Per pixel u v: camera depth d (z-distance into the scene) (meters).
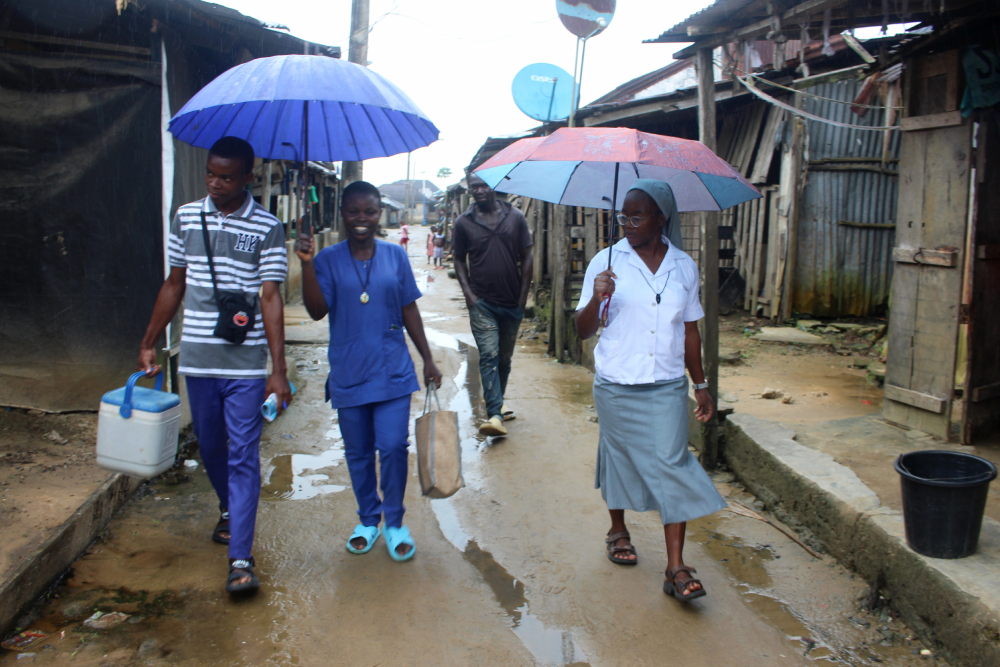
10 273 4.47
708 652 2.80
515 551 3.62
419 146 3.58
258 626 2.88
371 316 3.27
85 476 3.83
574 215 8.55
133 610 2.95
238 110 3.43
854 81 9.84
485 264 5.32
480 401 6.53
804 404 6.13
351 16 8.11
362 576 3.32
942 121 4.56
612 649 2.81
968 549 2.93
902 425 4.99
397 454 3.37
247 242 3.09
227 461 3.42
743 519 4.04
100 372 4.65
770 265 10.32
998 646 2.53
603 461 3.35
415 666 2.67
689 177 3.44
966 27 4.37
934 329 4.72
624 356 3.08
